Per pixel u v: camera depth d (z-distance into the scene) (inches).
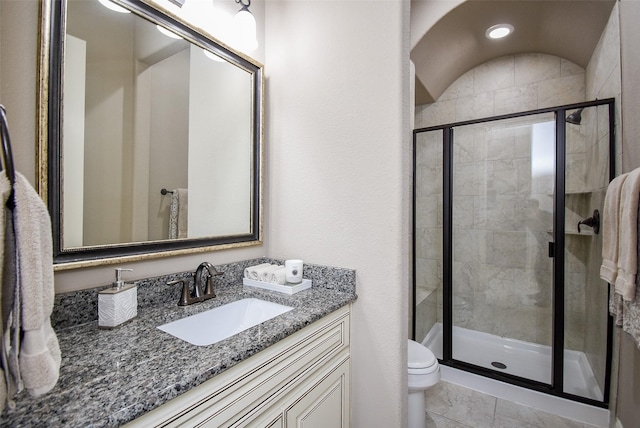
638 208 44.0
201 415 23.7
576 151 76.8
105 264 35.2
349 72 47.9
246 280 51.4
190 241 45.1
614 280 49.4
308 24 52.7
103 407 18.8
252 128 55.3
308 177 52.6
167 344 28.3
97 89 35.0
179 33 43.4
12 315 16.1
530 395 68.5
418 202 94.5
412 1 77.8
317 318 37.0
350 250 47.8
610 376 61.8
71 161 32.6
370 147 45.9
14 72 29.0
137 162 39.1
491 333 94.8
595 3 64.9
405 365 44.8
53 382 17.6
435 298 98.2
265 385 30.0
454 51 88.5
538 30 80.0
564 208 75.1
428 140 95.9
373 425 45.5
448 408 67.5
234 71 52.1
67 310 31.7
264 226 58.4
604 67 69.0
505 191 90.5
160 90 41.8
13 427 16.9
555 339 69.6
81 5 33.5
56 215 31.2
